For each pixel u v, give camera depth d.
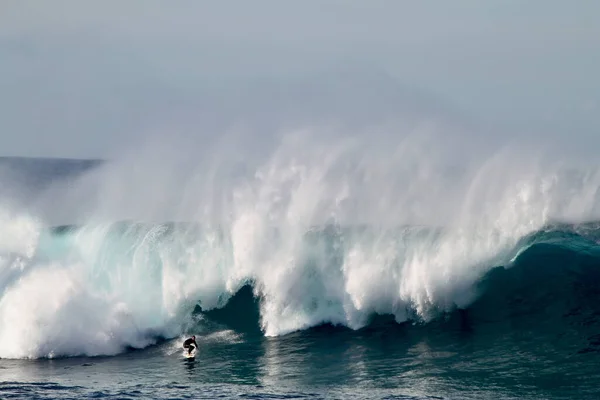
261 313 98.00
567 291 91.94
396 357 81.88
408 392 69.69
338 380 75.00
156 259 102.69
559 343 81.69
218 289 100.88
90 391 74.00
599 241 94.94
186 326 98.62
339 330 94.19
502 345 82.56
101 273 103.44
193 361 85.44
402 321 93.94
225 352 88.38
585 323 86.81
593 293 91.38
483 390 69.00
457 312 92.81
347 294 96.12
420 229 96.50
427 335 89.00
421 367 77.50
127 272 103.06
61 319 92.75
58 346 91.31
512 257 95.06
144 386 75.62
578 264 94.00
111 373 82.00
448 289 94.12
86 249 105.31
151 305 100.25
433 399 67.19
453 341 85.75
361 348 86.44
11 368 85.62
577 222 95.94
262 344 91.00
